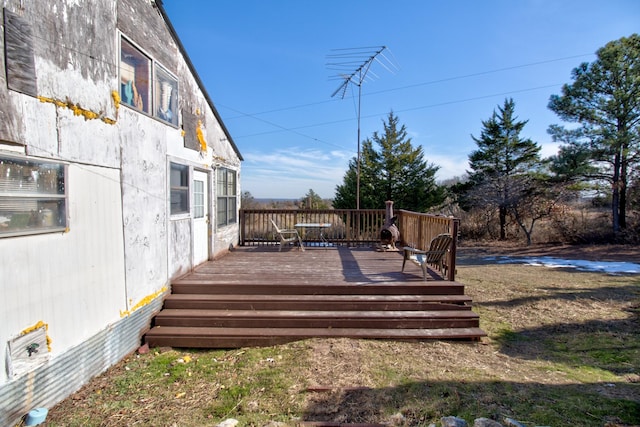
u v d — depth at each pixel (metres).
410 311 4.68
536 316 5.67
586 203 16.47
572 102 14.96
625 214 15.38
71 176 3.06
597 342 4.52
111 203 3.66
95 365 3.41
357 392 3.05
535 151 19.27
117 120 3.75
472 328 4.54
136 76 4.19
